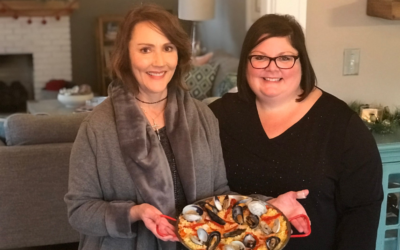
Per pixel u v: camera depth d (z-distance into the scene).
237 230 1.30
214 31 5.59
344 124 1.48
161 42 1.32
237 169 1.56
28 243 2.64
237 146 1.57
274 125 1.54
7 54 5.79
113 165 1.35
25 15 5.68
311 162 1.48
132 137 1.35
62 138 2.57
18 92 5.94
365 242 1.48
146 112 1.44
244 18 4.56
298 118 1.52
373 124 2.01
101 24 5.74
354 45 2.15
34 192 2.55
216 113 1.65
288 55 1.45
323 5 2.09
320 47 2.13
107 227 1.32
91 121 1.37
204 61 4.70
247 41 1.50
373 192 1.48
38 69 5.90
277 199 1.40
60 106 4.36
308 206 1.50
